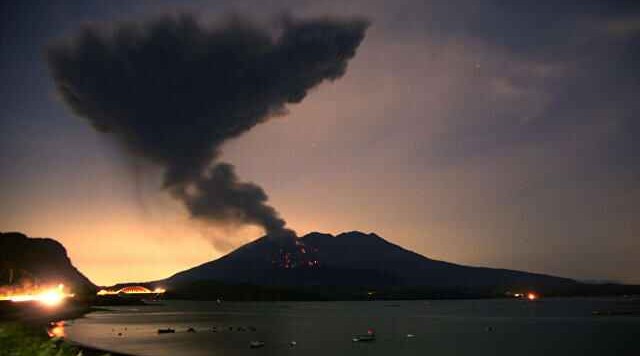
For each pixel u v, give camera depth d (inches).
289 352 3080.7
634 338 4116.6
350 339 3895.2
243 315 7805.1
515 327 5369.1
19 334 736.3
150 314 7731.3
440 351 3211.1
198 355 2849.4
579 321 6338.6
